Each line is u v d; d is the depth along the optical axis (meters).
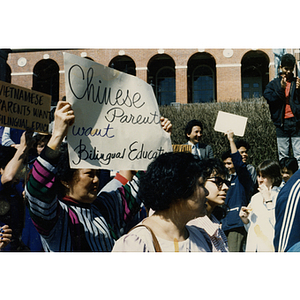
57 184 1.91
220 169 2.13
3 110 2.36
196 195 1.57
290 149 3.52
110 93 2.22
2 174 2.68
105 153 2.16
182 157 1.61
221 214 2.69
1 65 3.88
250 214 3.04
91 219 2.02
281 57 3.71
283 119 3.54
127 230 2.60
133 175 2.51
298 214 2.39
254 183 3.23
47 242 1.86
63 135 1.79
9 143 3.17
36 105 2.51
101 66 2.19
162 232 1.55
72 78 2.09
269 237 2.97
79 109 2.10
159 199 1.54
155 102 2.35
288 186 2.48
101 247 1.98
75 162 2.04
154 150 2.30
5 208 2.55
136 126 2.27
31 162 2.71
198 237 1.67
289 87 3.53
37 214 1.74
